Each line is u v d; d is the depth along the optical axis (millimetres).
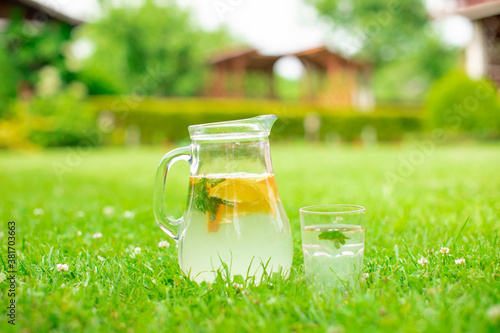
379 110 19922
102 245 2438
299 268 1919
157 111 17266
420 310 1382
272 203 1673
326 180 5781
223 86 28219
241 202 1620
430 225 2732
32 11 17281
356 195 4352
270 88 29141
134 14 30375
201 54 32719
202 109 18109
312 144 18672
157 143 17375
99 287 1679
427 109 16344
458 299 1462
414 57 37438
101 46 30172
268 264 1648
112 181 6238
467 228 2586
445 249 1963
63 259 2123
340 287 1576
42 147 14484
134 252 2221
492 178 5258
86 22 18031
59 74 17875
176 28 31375
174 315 1466
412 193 4320
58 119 14672
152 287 1735
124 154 12258
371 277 1751
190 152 1734
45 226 3047
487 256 1957
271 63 28750
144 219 3166
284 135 18672
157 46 30891
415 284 1651
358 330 1286
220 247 1613
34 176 7121
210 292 1593
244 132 1639
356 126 19281
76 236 2633
